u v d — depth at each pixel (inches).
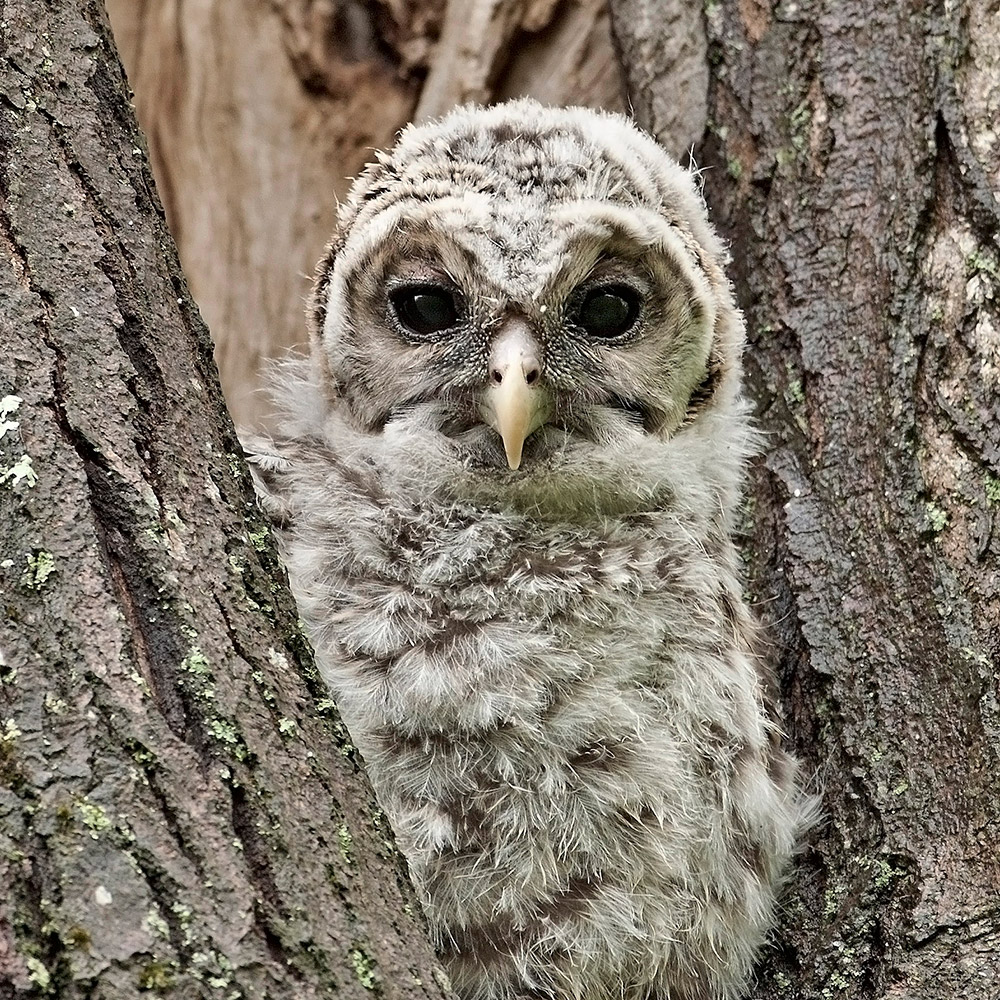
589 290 268.2
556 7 417.4
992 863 224.8
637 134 303.0
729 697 254.4
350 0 433.7
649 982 254.2
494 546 257.6
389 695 237.5
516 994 243.1
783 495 281.4
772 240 303.6
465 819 238.1
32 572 164.7
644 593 254.4
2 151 191.2
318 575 253.4
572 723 239.3
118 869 149.9
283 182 436.5
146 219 199.0
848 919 236.7
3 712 156.3
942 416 260.4
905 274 276.4
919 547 253.9
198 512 181.5
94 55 203.6
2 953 142.2
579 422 270.7
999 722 233.6
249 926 153.0
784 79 314.3
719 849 250.1
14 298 181.6
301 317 431.5
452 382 267.4
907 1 300.7
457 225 264.1
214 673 168.6
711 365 285.3
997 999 213.8
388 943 164.1
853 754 248.7
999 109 277.9
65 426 176.6
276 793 165.3
